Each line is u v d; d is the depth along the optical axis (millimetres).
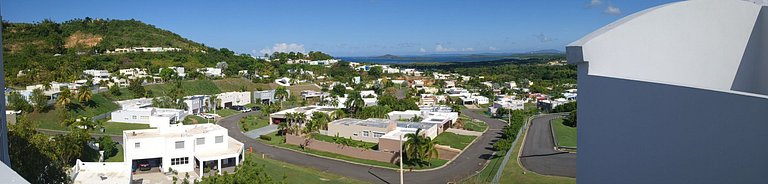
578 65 8633
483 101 117000
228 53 173000
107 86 90062
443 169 43688
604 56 8211
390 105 89562
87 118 56562
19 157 21422
